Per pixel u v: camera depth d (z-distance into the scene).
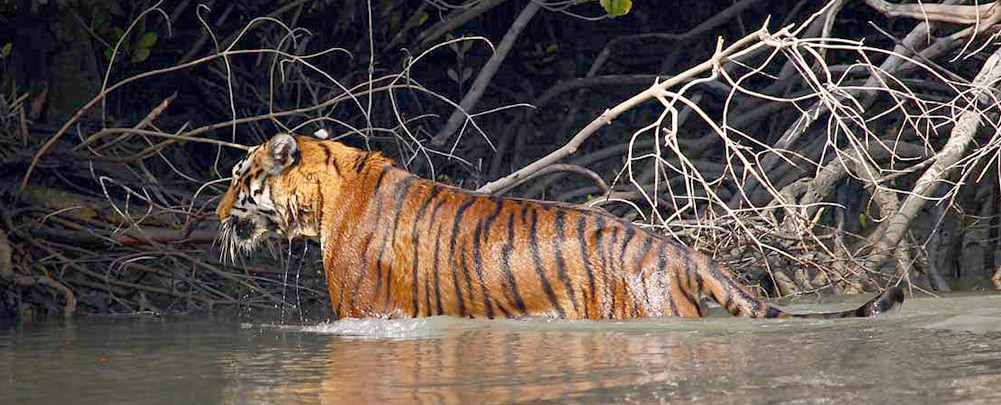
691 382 6.33
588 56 19.94
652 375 6.58
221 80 17.38
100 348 8.78
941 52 15.02
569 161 16.72
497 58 16.50
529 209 9.78
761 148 17.22
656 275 9.30
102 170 14.58
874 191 13.66
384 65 18.02
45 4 15.45
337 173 10.58
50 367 7.66
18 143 14.11
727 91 17.19
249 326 10.48
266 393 6.36
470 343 8.23
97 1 15.41
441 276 9.82
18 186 13.81
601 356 7.36
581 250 9.48
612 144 18.42
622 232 9.49
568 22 20.02
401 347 8.20
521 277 9.57
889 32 18.19
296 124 16.89
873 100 15.75
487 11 19.30
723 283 9.21
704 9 20.02
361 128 17.64
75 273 13.83
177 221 14.09
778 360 7.02
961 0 15.36
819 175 14.46
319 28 17.67
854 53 17.95
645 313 9.27
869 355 7.13
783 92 16.89
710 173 15.85
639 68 19.88
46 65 15.66
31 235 13.45
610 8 13.69
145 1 16.38
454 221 9.91
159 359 7.97
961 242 14.96
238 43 17.36
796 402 5.74
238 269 14.19
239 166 11.05
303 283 14.07
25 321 11.78
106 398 6.36
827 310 10.77
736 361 7.02
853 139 11.49
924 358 6.96
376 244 10.15
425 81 18.84
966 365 6.68
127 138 15.52
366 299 10.14
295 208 10.74
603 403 5.82
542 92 19.61
